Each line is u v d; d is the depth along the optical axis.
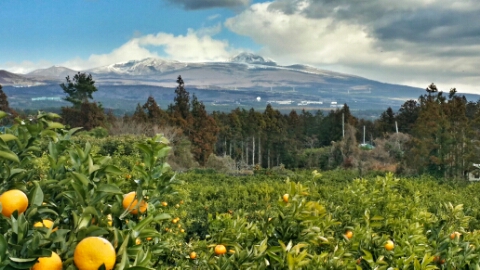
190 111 55.06
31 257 1.66
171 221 5.44
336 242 3.07
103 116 47.91
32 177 2.47
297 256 2.42
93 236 1.83
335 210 4.07
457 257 3.26
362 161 38.34
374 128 67.62
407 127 61.34
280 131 62.19
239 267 2.47
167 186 2.54
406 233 3.57
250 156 63.44
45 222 2.10
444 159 30.84
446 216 4.02
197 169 30.23
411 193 11.36
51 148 2.46
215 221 4.02
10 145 2.47
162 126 40.53
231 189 13.06
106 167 2.26
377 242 3.21
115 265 1.72
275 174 25.22
